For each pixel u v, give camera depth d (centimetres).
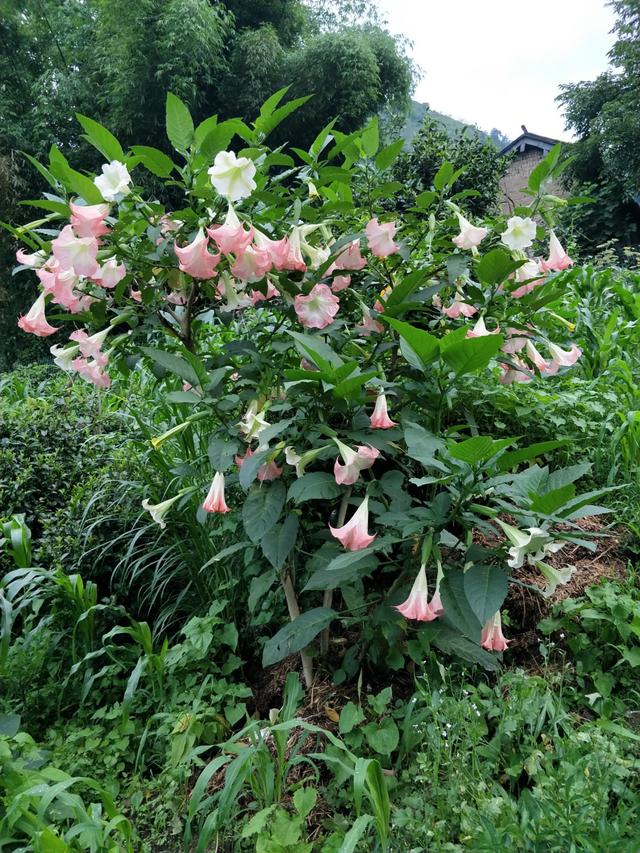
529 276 206
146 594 278
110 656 229
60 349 208
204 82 1260
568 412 306
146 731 198
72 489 311
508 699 179
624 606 194
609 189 1373
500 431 295
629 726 179
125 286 186
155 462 281
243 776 153
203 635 217
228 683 233
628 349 410
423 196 212
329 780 177
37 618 262
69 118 1249
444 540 175
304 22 1562
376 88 1389
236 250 157
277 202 184
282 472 184
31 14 1308
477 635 147
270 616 222
